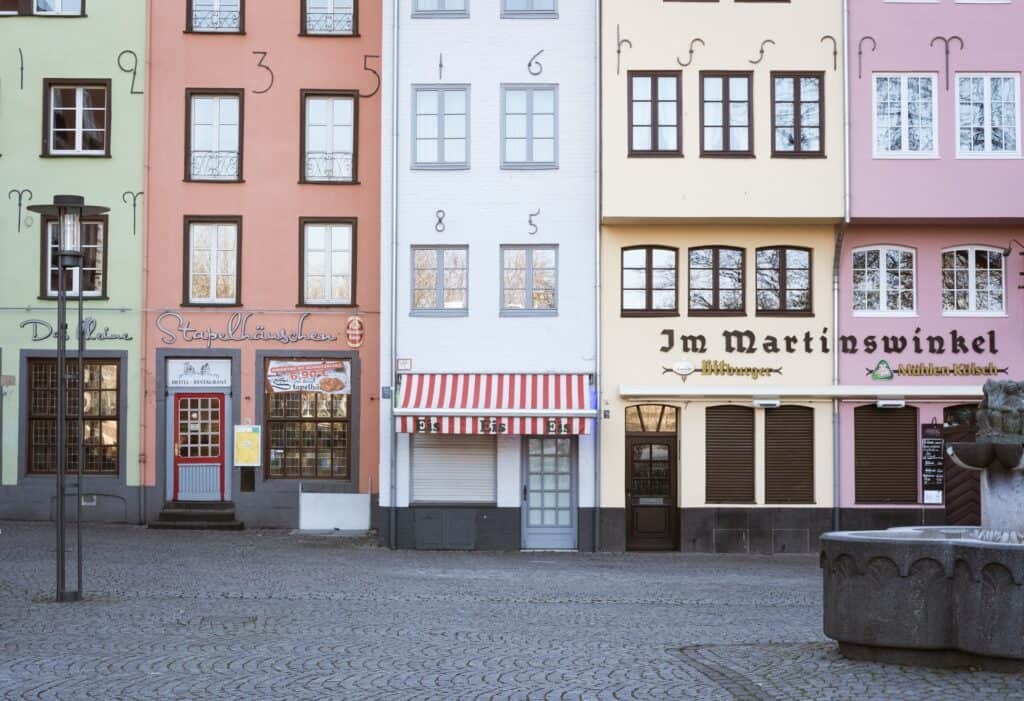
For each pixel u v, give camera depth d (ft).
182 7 99.35
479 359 92.73
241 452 97.71
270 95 99.40
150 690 34.09
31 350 98.32
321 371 98.63
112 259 98.63
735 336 92.58
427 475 92.48
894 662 36.81
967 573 35.29
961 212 90.02
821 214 90.02
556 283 93.04
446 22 93.91
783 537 91.76
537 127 93.71
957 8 91.15
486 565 79.36
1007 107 91.20
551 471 92.84
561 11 93.66
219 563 75.10
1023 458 38.70
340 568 74.59
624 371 92.53
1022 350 92.79
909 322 92.84
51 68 99.09
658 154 90.43
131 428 97.96
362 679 35.88
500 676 36.32
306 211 98.99
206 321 98.43
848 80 90.63
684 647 41.88
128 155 98.94
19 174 98.73
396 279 92.99
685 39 91.15
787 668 36.63
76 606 53.72
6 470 98.02
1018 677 34.27
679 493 92.07
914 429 92.68
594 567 79.20
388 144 93.66
